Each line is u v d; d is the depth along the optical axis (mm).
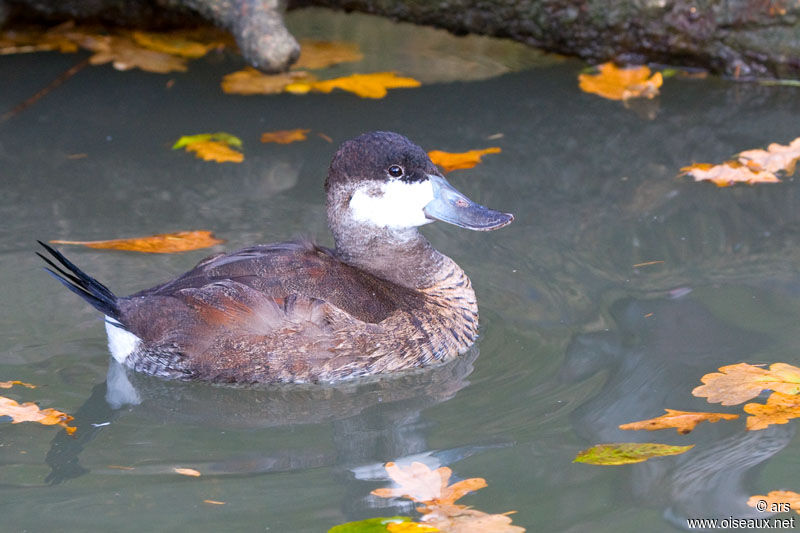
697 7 10992
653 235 8500
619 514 5406
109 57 11812
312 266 7043
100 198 9000
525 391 6695
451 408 6574
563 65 11844
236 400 6766
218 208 8859
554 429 6215
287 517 5445
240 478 5832
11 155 9719
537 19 11500
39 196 9000
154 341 6766
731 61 11211
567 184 9328
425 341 7051
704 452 5891
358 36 12438
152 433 6340
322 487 5719
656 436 6059
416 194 7223
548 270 8109
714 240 8383
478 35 12000
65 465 5945
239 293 6738
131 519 5438
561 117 10609
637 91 11117
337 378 6855
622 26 11289
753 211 8781
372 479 5793
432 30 12453
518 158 9781
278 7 11062
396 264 7422
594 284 7887
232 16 11133
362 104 10883
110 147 9906
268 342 6703
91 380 6855
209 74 11547
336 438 6285
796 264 7957
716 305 7484
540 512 5441
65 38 12219
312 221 8656
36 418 6383
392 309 7027
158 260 8062
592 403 6457
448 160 9664
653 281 7871
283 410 6652
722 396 6422
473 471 5836
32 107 10688
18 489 5695
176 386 6879
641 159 9742
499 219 7156
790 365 6695
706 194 9070
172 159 9695
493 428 6293
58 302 7633
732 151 9805
